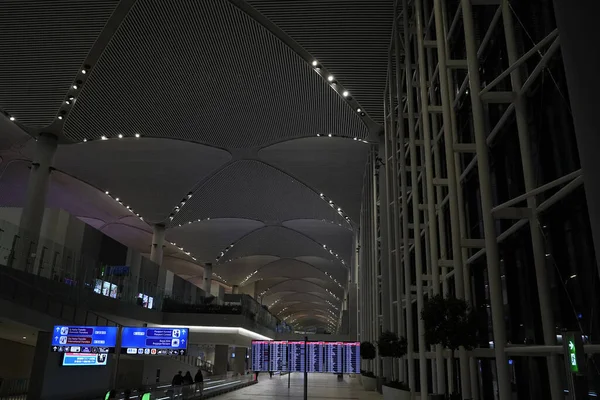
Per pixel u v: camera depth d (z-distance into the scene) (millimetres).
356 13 16578
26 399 13383
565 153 6031
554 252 6199
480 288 9953
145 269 30672
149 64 19359
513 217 6496
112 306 21578
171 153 27156
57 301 16438
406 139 18719
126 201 32656
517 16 7266
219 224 39594
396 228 16750
